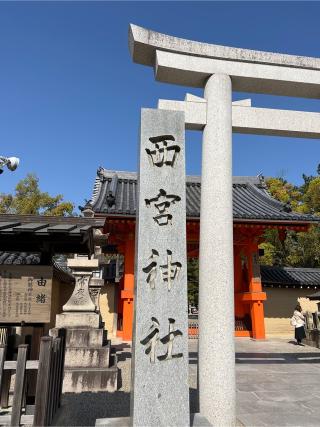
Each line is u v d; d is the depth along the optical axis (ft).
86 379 25.86
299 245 103.19
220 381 17.65
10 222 20.29
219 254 19.16
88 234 20.38
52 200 118.93
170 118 16.76
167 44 21.21
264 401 22.91
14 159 34.35
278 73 22.94
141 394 13.57
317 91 24.26
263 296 58.44
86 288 29.99
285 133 23.86
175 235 15.49
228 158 20.70
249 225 57.21
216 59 22.13
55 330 23.63
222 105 21.33
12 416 14.89
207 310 18.63
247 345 52.90
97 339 27.81
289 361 38.11
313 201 122.21
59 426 16.20
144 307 14.47
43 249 20.39
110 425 14.11
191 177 76.13
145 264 14.97
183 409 13.69
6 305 18.21
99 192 64.64
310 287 68.03
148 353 14.02
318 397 23.85
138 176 16.38
